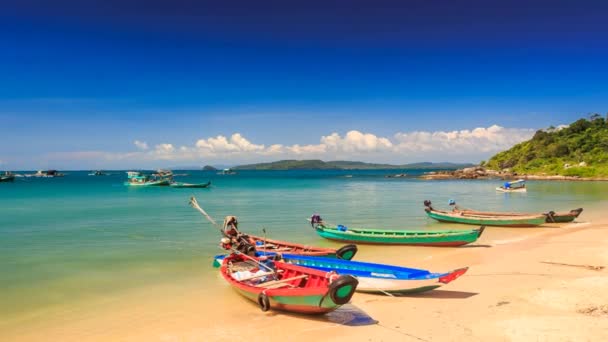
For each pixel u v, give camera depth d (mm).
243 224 30078
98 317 11734
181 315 11805
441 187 80312
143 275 16156
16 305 12766
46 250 20891
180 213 37031
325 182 109625
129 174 101188
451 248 21016
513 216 29656
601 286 13070
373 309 11898
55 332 10750
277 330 10578
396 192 66000
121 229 27703
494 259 18078
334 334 10188
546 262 17047
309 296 10789
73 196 58062
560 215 28703
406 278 12727
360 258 19000
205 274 16297
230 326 10922
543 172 111938
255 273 14094
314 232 26672
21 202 48031
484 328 10211
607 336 9500
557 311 11188
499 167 137125
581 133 132375
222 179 138125
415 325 10602
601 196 53406
